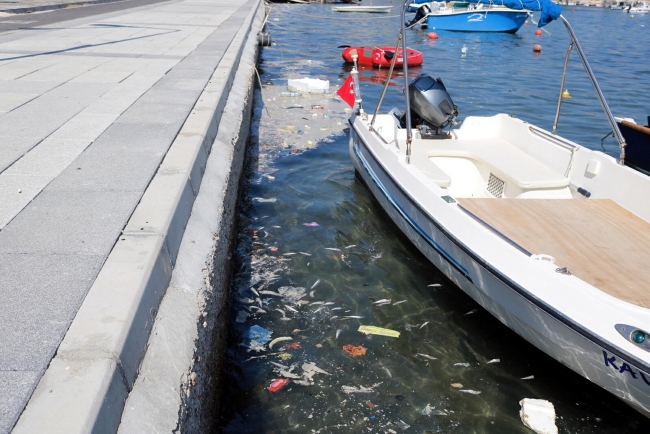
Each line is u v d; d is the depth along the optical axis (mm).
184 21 18438
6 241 3230
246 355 4465
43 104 6488
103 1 27078
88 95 7039
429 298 5391
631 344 3479
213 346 3861
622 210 5266
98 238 3312
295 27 32062
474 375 4363
